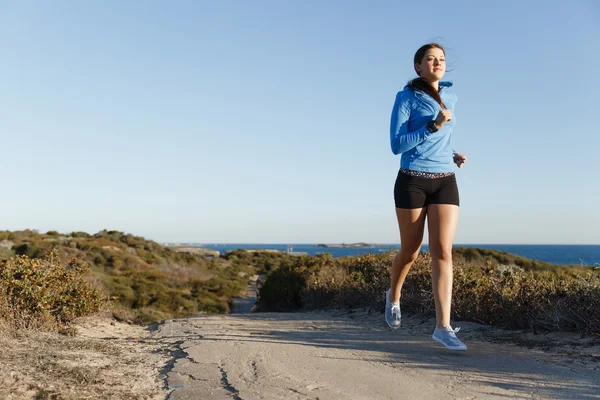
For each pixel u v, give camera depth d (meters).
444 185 4.16
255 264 52.28
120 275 26.95
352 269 11.30
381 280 8.48
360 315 7.81
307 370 3.74
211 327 6.57
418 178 4.14
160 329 6.77
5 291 5.88
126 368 3.97
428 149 4.14
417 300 6.93
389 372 3.61
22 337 5.04
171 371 3.86
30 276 6.29
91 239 36.12
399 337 5.26
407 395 3.03
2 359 3.81
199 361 4.18
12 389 3.04
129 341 5.51
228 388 3.33
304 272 13.23
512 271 6.15
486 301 5.78
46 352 4.27
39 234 35.41
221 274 39.62
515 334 5.04
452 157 4.29
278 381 3.44
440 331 4.18
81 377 3.47
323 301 10.48
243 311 21.28
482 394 3.00
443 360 3.95
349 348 4.62
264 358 4.20
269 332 5.90
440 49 4.23
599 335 4.52
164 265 35.56
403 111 4.23
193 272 36.38
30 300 6.01
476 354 4.15
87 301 7.02
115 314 8.24
